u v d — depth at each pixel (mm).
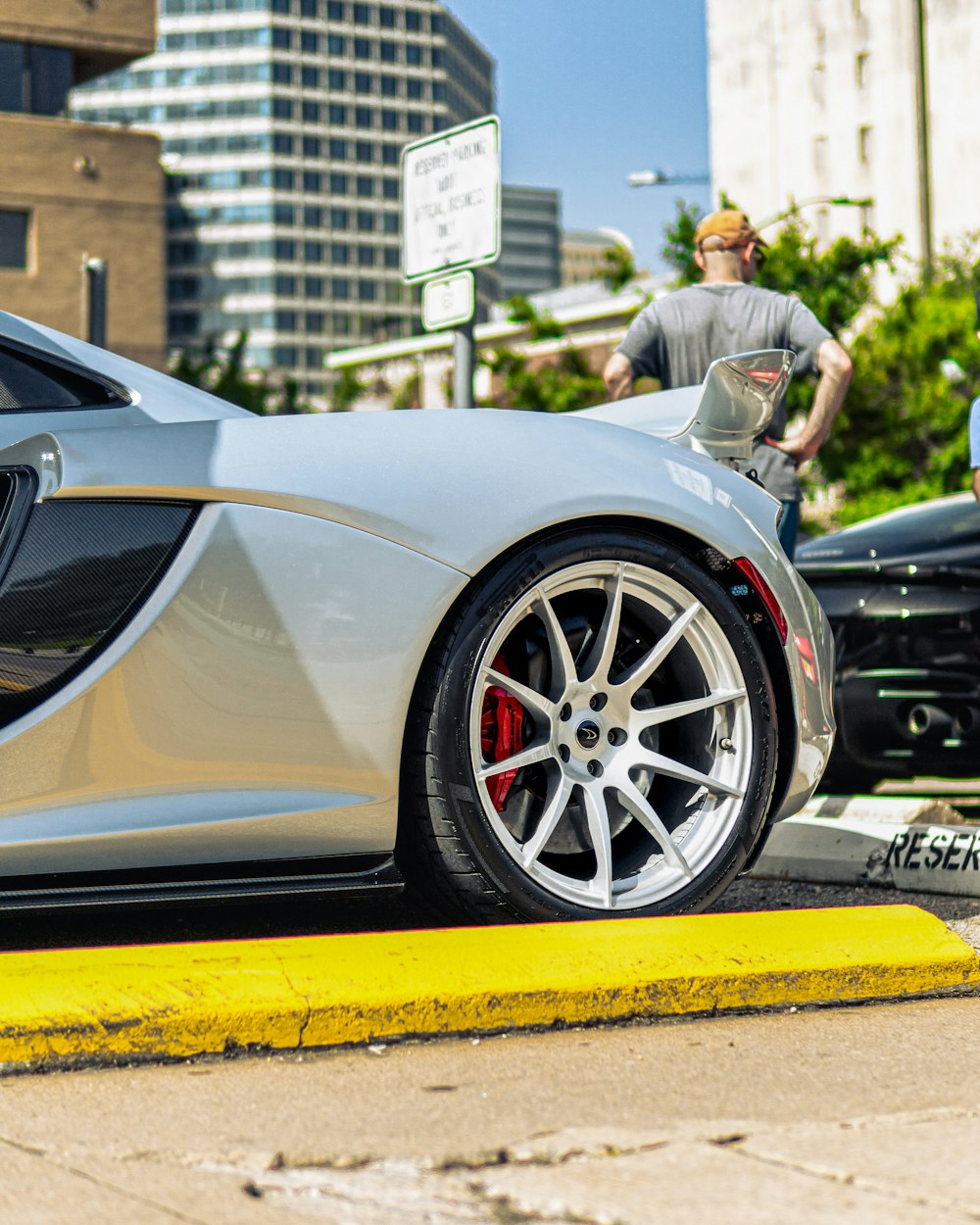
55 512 2264
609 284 23828
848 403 21922
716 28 51500
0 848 2164
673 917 2418
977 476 4250
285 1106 1770
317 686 2316
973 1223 1366
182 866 2287
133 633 2260
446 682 2381
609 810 2609
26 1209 1412
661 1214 1383
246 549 2303
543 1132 1645
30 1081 1880
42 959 2072
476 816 2391
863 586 4125
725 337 4094
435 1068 1946
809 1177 1485
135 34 32719
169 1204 1424
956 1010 2289
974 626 3963
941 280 26000
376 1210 1406
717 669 2594
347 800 2346
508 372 26797
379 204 141500
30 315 33156
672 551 2545
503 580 2418
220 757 2293
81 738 2230
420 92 144750
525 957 2215
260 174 138125
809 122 49281
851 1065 1958
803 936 2381
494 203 4785
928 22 46812
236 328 136750
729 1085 1860
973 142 45938
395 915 2820
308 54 140625
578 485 2480
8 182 32750
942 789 4844
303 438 2404
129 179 33906
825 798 3811
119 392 2535
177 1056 1971
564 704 2492
